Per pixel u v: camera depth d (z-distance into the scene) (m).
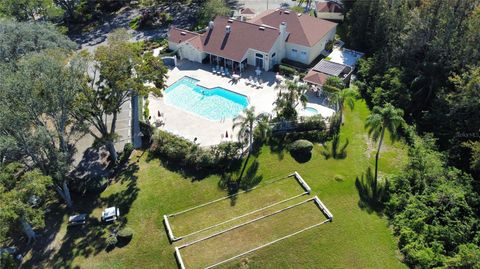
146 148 53.41
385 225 42.31
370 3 69.69
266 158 51.00
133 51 49.19
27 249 40.69
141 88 46.78
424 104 58.81
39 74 39.44
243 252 39.66
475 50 53.94
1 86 36.97
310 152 51.66
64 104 41.38
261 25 70.00
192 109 60.47
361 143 53.25
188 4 96.25
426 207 41.91
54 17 87.69
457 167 49.03
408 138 53.62
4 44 51.25
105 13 93.56
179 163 50.66
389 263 38.41
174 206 45.09
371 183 47.16
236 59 67.06
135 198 46.09
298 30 70.69
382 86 61.81
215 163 49.56
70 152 50.12
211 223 43.03
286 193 46.31
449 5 56.78
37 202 43.78
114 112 48.22
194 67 70.62
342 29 83.06
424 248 38.25
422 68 58.75
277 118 55.47
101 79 46.12
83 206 45.31
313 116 55.03
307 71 67.19
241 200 45.72
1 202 34.34
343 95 53.66
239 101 61.78
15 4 77.56
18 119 37.22
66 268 38.88
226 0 98.25
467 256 34.81
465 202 41.78
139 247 40.75
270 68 69.50
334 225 42.22
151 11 92.75
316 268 38.19
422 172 45.72
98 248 40.69
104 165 50.69
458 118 51.66
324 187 46.84
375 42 70.50
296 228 42.00
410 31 60.34
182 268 38.25
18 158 43.06
